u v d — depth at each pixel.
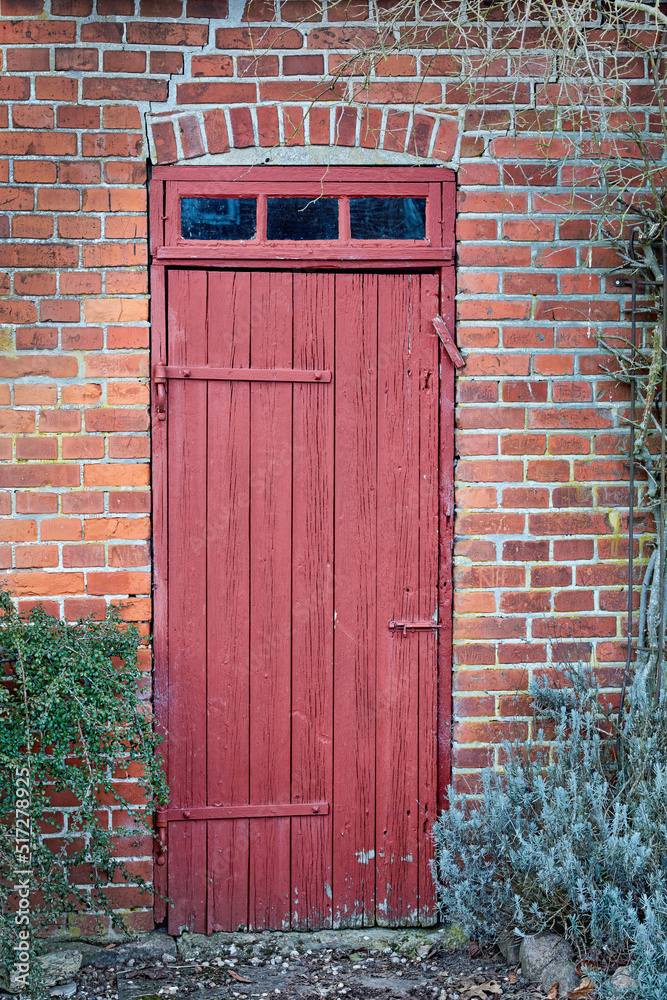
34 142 3.46
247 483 3.60
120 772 3.53
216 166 3.53
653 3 3.57
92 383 3.50
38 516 3.50
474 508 3.62
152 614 3.58
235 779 3.63
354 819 3.67
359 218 3.60
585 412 3.63
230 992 3.24
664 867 3.22
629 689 3.53
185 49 3.48
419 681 3.67
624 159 3.62
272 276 3.59
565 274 3.61
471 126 3.56
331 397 3.62
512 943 3.37
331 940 3.60
